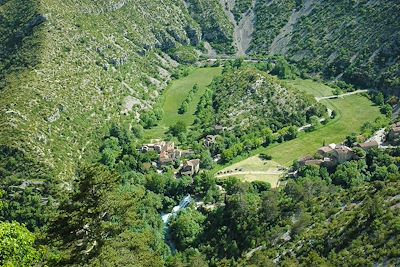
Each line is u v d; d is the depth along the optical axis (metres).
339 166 167.12
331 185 155.12
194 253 132.00
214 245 134.00
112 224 55.22
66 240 53.12
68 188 168.00
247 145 195.62
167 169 183.88
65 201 54.59
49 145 183.75
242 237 130.25
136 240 57.28
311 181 151.00
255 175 176.38
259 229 128.38
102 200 53.97
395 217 93.25
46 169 170.50
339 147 175.25
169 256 131.88
